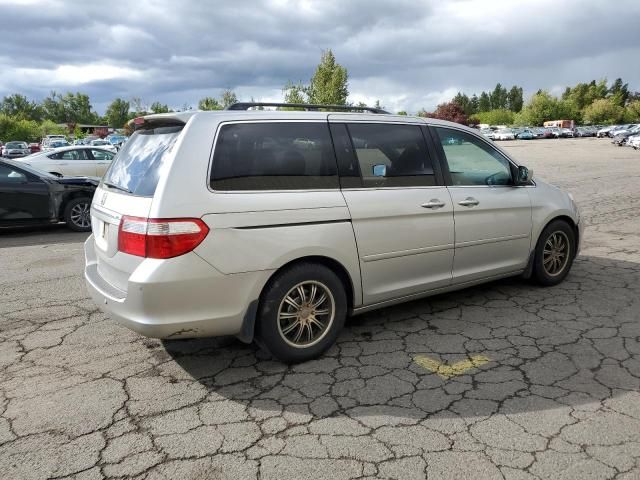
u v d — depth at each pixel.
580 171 20.17
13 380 3.39
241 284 3.20
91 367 3.57
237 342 3.96
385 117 4.02
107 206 3.50
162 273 2.97
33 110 109.81
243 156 3.31
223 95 45.75
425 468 2.46
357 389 3.22
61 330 4.26
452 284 4.34
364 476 2.41
